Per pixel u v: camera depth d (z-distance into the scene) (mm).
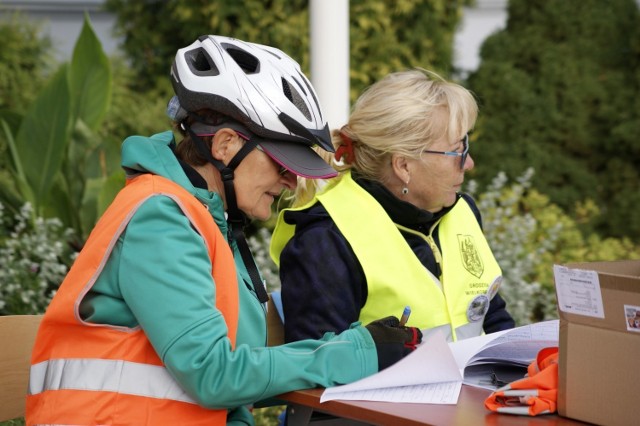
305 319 5211
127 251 4309
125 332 4344
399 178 5590
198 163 4801
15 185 11359
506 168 15406
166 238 4305
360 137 5594
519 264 10531
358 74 14141
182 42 15430
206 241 4504
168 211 4363
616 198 15375
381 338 4535
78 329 4383
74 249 10812
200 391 4215
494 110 15734
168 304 4215
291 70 4879
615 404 3768
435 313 5508
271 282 10164
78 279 4359
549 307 10883
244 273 4949
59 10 17625
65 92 10695
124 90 14562
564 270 3873
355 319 5289
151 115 14242
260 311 4867
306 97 4820
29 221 10578
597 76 15703
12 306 9305
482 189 15469
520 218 11508
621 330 3736
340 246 5324
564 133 15672
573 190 15500
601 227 15531
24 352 4906
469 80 16141
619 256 13109
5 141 12156
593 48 15711
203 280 4328
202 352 4188
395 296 5387
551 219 12758
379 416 4055
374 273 5328
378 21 14266
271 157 4727
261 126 4652
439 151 5500
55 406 4301
